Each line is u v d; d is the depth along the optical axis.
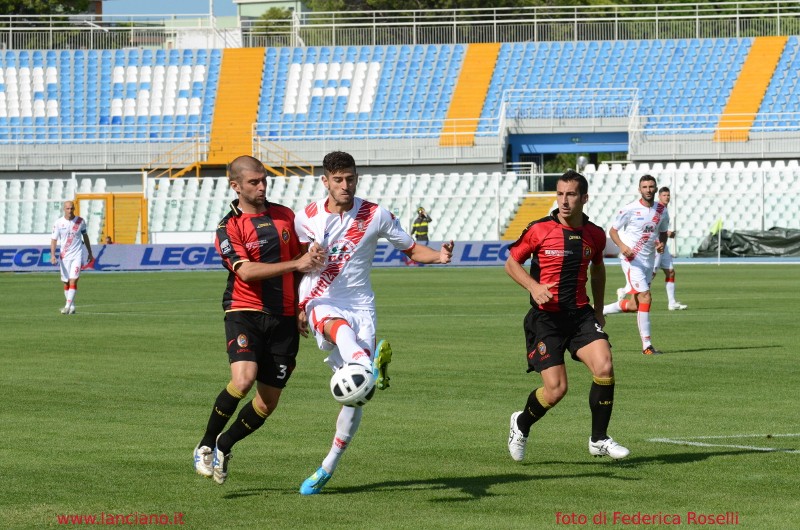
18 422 27.03
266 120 142.62
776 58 139.25
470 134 133.25
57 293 76.19
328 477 19.30
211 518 17.56
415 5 188.75
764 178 114.56
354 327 19.52
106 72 148.62
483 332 48.81
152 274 99.69
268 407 19.64
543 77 143.00
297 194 126.62
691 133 132.88
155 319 56.06
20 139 141.75
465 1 183.38
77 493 19.38
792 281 80.81
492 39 149.38
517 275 21.81
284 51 149.50
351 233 19.64
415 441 24.45
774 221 115.50
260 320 19.38
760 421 26.70
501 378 34.78
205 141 139.62
